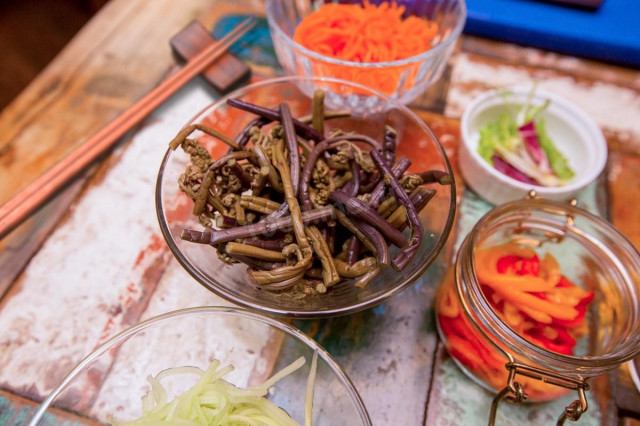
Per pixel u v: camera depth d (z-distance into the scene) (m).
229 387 0.26
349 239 0.27
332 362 0.25
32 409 0.28
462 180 0.36
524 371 0.25
